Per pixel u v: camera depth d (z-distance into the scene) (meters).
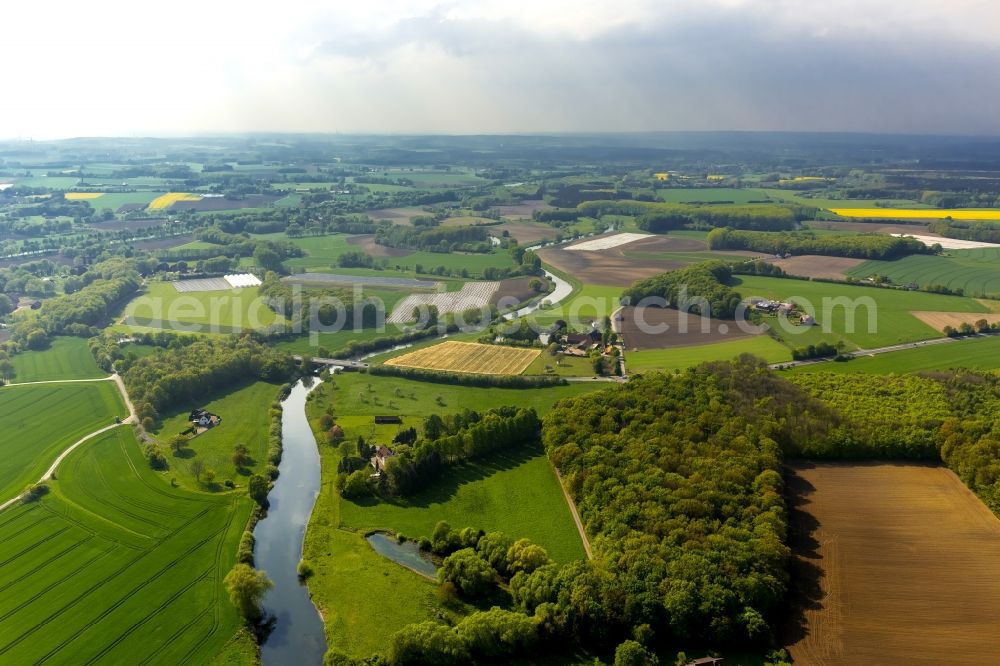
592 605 115.19
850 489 154.12
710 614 112.56
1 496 163.38
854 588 122.56
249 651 117.19
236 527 152.12
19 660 113.81
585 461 160.62
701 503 137.88
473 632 114.50
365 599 129.25
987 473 146.62
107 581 133.62
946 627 113.19
